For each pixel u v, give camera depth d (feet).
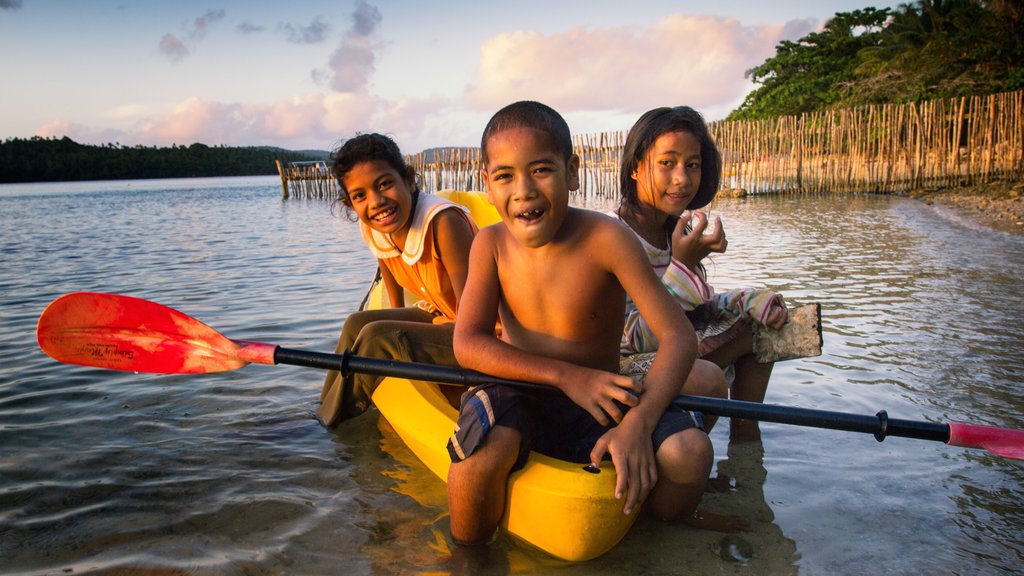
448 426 8.41
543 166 6.54
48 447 9.58
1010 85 85.61
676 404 6.93
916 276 19.74
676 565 6.67
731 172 65.26
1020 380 11.02
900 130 53.98
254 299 19.75
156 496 8.20
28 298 20.52
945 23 108.27
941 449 9.14
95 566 6.72
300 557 6.89
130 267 26.84
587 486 6.54
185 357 8.82
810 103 125.29
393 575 6.57
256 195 111.86
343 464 9.12
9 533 7.35
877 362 12.13
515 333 7.47
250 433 10.16
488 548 7.01
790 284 19.30
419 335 9.95
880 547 6.88
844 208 43.86
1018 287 17.69
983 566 6.53
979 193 46.24
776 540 7.06
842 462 8.80
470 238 10.19
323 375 12.81
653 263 9.18
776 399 10.57
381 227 10.14
